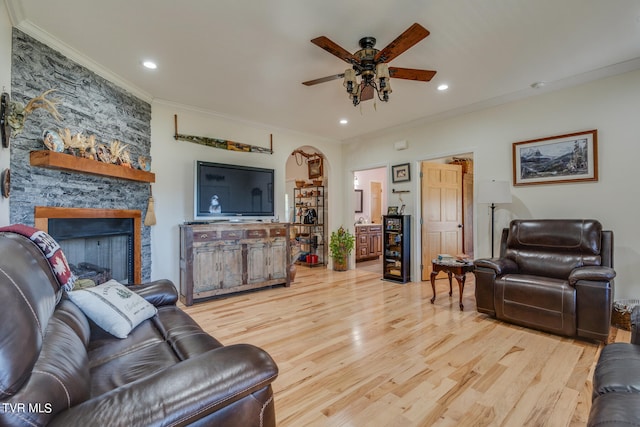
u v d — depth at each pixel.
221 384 0.92
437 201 5.14
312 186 6.54
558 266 3.07
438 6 2.12
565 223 3.11
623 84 3.05
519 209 3.75
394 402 1.79
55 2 2.04
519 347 2.50
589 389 1.90
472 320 3.13
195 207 3.94
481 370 2.14
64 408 0.75
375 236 7.56
